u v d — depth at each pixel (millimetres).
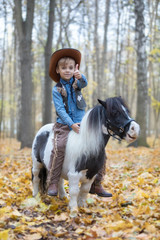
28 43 11422
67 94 3338
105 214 3314
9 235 2596
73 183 3123
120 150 10492
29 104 11664
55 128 3373
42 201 3877
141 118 11773
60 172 3232
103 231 2684
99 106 3213
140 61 11820
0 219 2924
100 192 3576
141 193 3953
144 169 6277
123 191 4387
